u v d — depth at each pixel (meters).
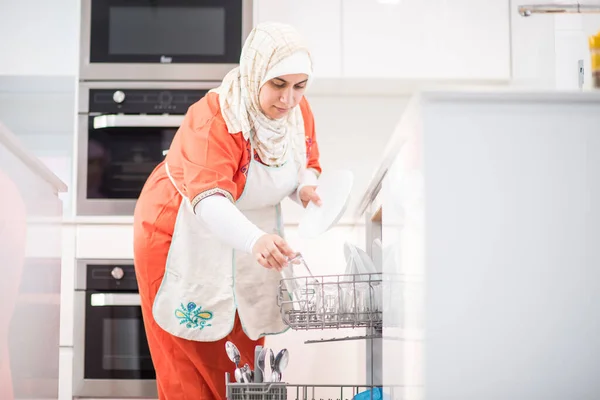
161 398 2.33
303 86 2.19
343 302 1.96
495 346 1.35
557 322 1.35
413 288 1.44
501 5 3.41
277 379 1.92
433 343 1.35
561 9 2.29
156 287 2.29
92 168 3.38
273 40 2.12
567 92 1.36
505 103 1.37
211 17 3.43
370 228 2.41
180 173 2.18
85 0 3.43
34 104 3.57
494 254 1.35
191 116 2.21
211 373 2.30
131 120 3.35
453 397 1.34
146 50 3.42
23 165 2.01
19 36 3.50
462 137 1.36
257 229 2.01
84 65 3.41
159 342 2.30
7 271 1.86
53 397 2.30
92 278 3.25
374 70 3.38
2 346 1.83
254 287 2.31
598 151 1.36
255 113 2.19
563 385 1.35
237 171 2.22
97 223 3.27
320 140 3.58
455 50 3.40
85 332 3.24
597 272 1.35
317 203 2.31
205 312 2.25
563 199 1.36
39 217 2.16
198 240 2.27
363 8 3.40
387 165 1.83
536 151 1.36
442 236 1.35
